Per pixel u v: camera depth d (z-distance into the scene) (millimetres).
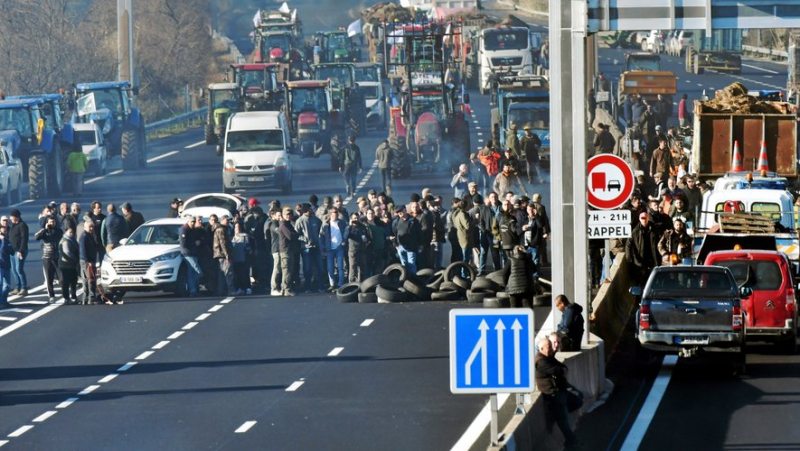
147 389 62250
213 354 70562
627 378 63188
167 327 79250
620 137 147375
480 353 41844
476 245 94250
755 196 85375
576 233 59344
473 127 195875
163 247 92125
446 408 56500
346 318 80750
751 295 68062
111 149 181500
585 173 59250
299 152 179250
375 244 93875
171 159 194500
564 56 58875
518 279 73812
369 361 67500
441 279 87938
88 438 53000
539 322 76000
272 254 91375
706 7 59438
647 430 52094
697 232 85688
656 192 111750
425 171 165125
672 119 193375
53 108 157250
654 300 63625
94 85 182250
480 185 137625
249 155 149500
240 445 51000
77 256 89500
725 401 57344
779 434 51000
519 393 45438
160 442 51938
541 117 151625
